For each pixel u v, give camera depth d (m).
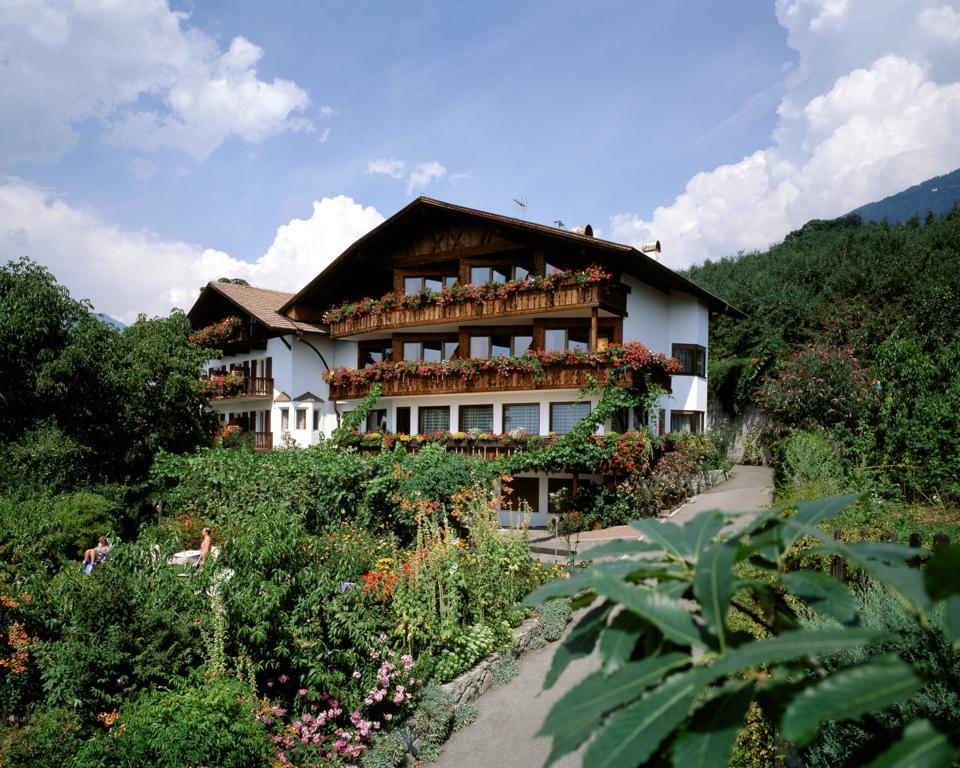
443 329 24.55
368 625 7.41
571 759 7.03
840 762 3.27
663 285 23.75
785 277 32.41
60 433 17.67
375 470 15.87
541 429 21.30
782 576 1.31
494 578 10.23
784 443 16.05
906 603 0.96
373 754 6.69
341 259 26.34
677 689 0.94
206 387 29.33
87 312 19.73
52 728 5.71
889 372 15.35
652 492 18.23
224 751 5.36
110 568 7.08
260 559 6.95
